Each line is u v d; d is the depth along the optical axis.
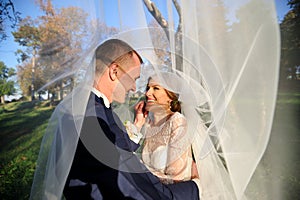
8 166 3.58
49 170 1.26
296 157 1.95
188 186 1.28
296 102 2.10
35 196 1.36
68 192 1.09
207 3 1.35
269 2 1.28
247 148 1.42
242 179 1.45
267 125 1.38
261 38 1.30
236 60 1.35
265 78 1.34
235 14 1.33
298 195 1.78
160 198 1.09
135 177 1.05
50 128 1.38
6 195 3.23
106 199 1.00
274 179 1.85
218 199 1.47
